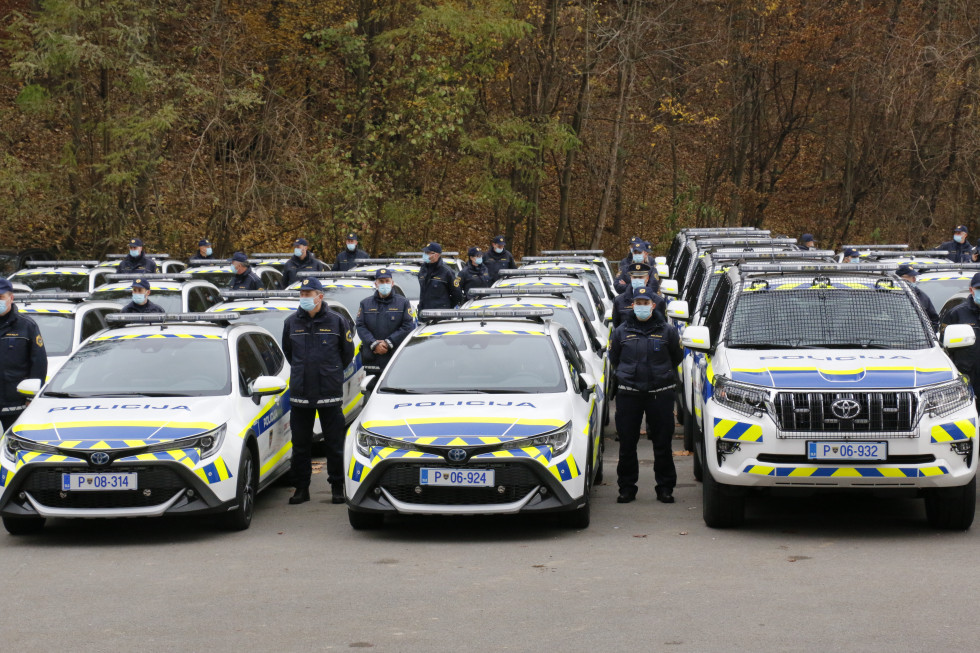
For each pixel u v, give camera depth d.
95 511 8.05
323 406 9.73
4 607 6.40
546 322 9.86
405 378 9.03
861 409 7.68
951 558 7.27
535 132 32.50
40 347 10.09
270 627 5.91
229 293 13.26
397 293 12.89
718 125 38.94
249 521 8.84
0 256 24.80
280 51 32.47
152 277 16.36
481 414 8.19
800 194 42.53
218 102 27.31
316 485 10.84
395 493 8.05
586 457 8.38
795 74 39.16
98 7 25.98
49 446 8.09
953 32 32.88
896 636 5.51
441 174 33.94
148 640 5.70
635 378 9.44
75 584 6.96
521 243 40.84
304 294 9.59
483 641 5.58
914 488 7.79
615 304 12.04
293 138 28.06
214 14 28.98
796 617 5.90
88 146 27.89
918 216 36.66
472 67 31.81
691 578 6.85
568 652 5.38
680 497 9.78
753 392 7.89
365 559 7.56
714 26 37.81
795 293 9.16
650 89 37.75
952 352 10.12
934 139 36.53
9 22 29.55
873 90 36.12
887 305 8.99
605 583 6.75
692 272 15.66
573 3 34.38
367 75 31.27
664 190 44.78
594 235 36.03
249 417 9.06
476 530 8.50
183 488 8.14
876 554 7.44
